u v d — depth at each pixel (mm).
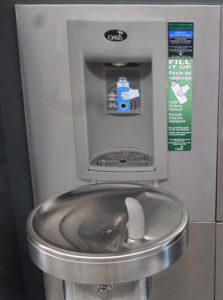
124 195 1153
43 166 1339
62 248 901
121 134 1310
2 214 1276
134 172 1271
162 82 1207
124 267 868
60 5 1193
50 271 915
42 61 1243
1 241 1269
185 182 1319
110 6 1181
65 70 1243
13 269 1358
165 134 1252
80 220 1051
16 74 1272
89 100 1267
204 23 1187
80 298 1018
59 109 1279
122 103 1275
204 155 1293
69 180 1344
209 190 1322
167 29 1188
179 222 981
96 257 862
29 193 1372
